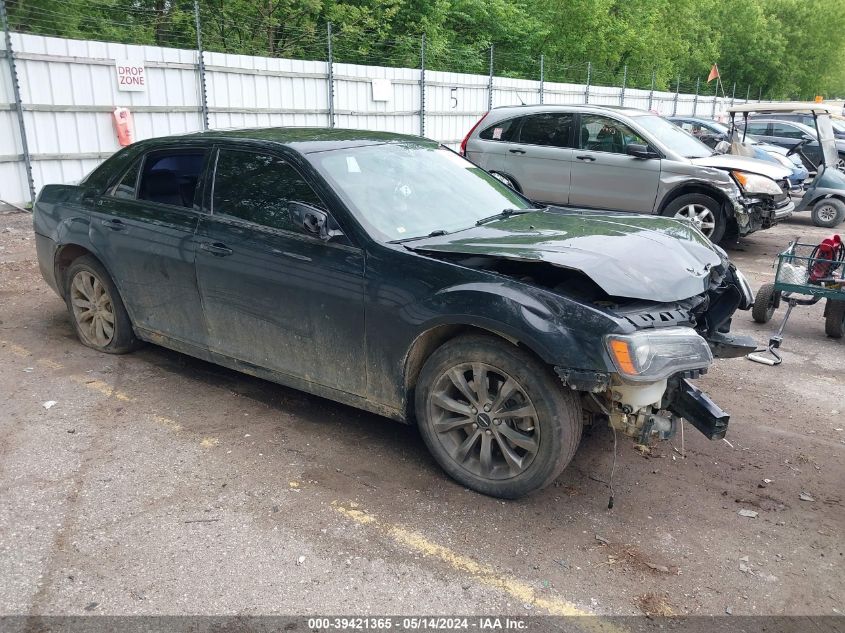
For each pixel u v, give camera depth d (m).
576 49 33.03
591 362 3.03
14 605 2.67
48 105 11.52
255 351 4.22
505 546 3.12
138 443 3.96
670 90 44.28
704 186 9.12
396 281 3.53
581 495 3.57
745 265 9.42
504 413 3.38
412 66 22.58
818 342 6.26
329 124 16.30
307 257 3.82
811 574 3.01
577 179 9.90
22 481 3.54
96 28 16.75
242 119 14.63
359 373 3.78
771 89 54.91
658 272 3.40
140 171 4.79
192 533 3.15
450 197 4.30
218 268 4.21
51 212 5.29
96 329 5.28
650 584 2.91
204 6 19.09
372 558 3.02
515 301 3.19
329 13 21.42
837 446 4.22
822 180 12.62
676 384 3.36
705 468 3.90
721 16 51.25
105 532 3.14
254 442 4.01
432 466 3.79
